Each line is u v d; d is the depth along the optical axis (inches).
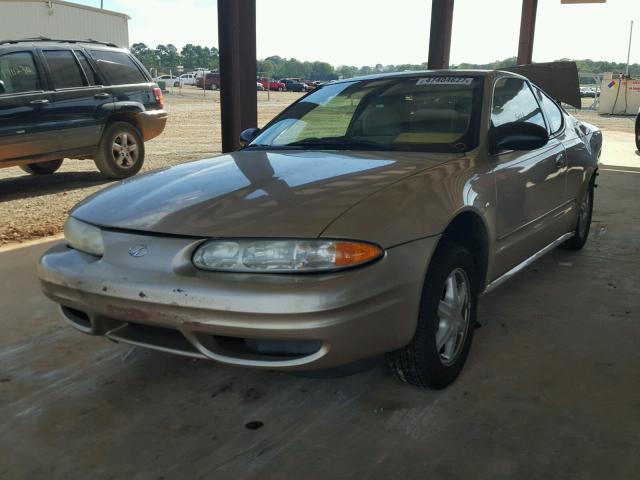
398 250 91.3
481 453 90.4
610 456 89.2
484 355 122.5
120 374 116.8
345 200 94.0
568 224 172.7
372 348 90.2
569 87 332.8
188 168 121.3
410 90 138.9
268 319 84.3
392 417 100.3
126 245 94.9
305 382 112.8
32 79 289.3
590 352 123.6
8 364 120.8
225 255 87.4
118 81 333.1
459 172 111.0
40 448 93.7
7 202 270.4
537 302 151.8
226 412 103.2
